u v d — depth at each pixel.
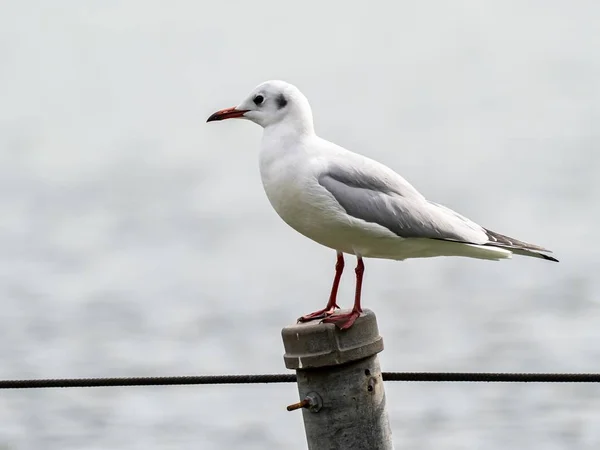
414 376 6.47
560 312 20.89
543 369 17.73
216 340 19.91
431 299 22.39
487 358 18.50
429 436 15.16
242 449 14.88
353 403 6.16
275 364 18.36
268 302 22.45
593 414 15.59
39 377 18.03
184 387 17.20
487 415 15.61
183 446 15.09
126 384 6.86
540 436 15.02
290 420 15.80
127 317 21.61
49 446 15.15
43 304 22.73
